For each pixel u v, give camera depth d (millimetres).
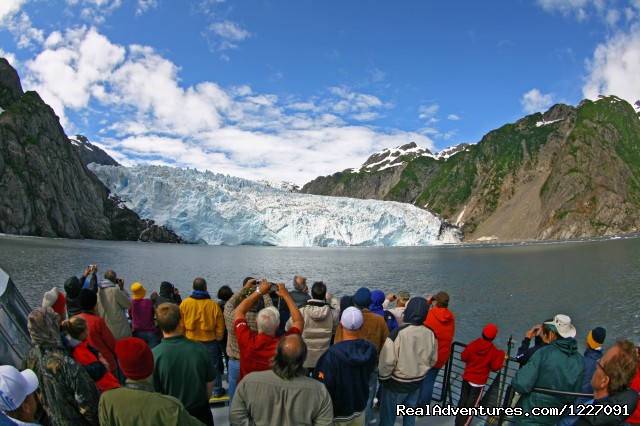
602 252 97688
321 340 6770
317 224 119438
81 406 4699
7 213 85438
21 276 42750
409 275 63250
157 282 47469
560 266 73500
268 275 58250
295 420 4637
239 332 5848
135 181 111250
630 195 189750
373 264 78875
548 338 6484
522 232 199250
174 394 5238
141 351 4598
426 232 147875
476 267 75375
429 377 8000
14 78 109875
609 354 5043
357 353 5348
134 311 9133
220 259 75875
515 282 55875
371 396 6988
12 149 89250
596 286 50219
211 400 8430
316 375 5449
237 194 120875
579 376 5934
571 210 186500
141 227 103875
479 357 7445
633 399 4859
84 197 99875
